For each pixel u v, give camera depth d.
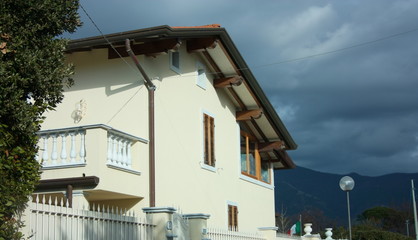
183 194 16.62
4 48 7.46
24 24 7.79
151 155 14.73
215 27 16.78
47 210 8.30
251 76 19.58
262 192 23.72
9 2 7.61
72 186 12.75
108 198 14.27
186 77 17.58
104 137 12.97
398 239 37.38
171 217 11.17
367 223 67.44
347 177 18.61
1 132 7.10
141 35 14.62
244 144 22.48
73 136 13.06
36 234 8.02
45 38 8.04
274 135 23.64
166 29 14.52
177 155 16.50
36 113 7.64
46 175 12.97
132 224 10.41
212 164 18.89
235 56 18.44
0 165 7.03
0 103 7.09
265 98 20.98
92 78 15.98
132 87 15.45
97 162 12.66
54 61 8.04
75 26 8.60
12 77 7.25
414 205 31.69
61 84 8.10
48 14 7.96
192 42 17.56
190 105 17.67
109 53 15.88
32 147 7.64
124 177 13.64
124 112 15.41
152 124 14.88
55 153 13.03
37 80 7.60
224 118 20.36
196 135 17.89
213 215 18.61
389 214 72.25
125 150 14.01
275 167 26.81
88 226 9.24
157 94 15.70
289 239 21.48
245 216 21.42
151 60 15.68
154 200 14.49
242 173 21.81
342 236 38.66
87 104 15.87
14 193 7.18
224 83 19.47
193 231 12.31
